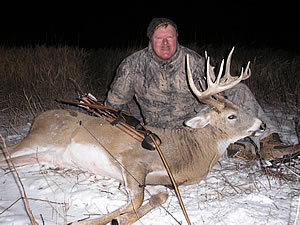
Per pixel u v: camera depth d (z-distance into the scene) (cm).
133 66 170
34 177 153
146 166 145
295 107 268
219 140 153
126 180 139
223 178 157
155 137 144
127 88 174
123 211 128
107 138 150
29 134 161
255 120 150
